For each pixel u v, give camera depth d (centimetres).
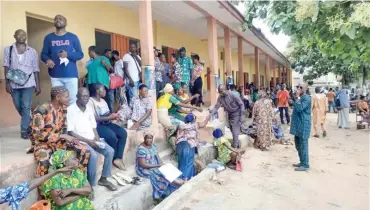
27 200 382
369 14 406
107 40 959
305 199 532
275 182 625
